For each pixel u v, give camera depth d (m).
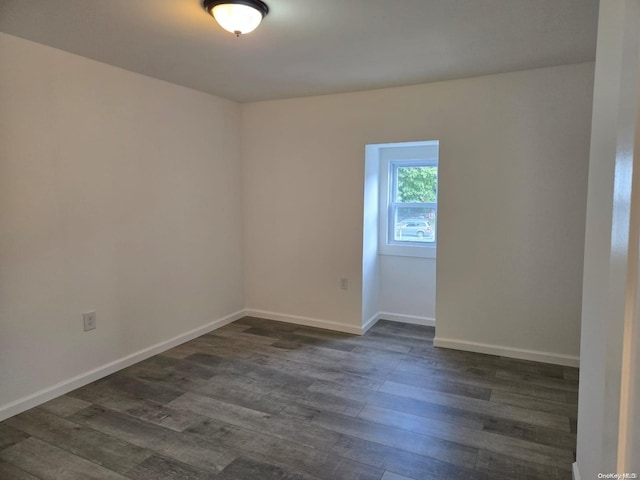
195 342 3.83
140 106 3.29
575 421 2.50
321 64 3.04
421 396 2.81
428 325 4.35
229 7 2.02
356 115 3.87
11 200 2.51
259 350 3.64
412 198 4.42
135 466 2.09
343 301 4.12
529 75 3.20
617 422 0.68
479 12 2.17
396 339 3.93
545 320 3.34
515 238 3.37
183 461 2.13
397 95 3.67
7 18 2.24
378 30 2.40
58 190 2.76
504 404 2.70
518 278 3.39
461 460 2.14
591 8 2.12
